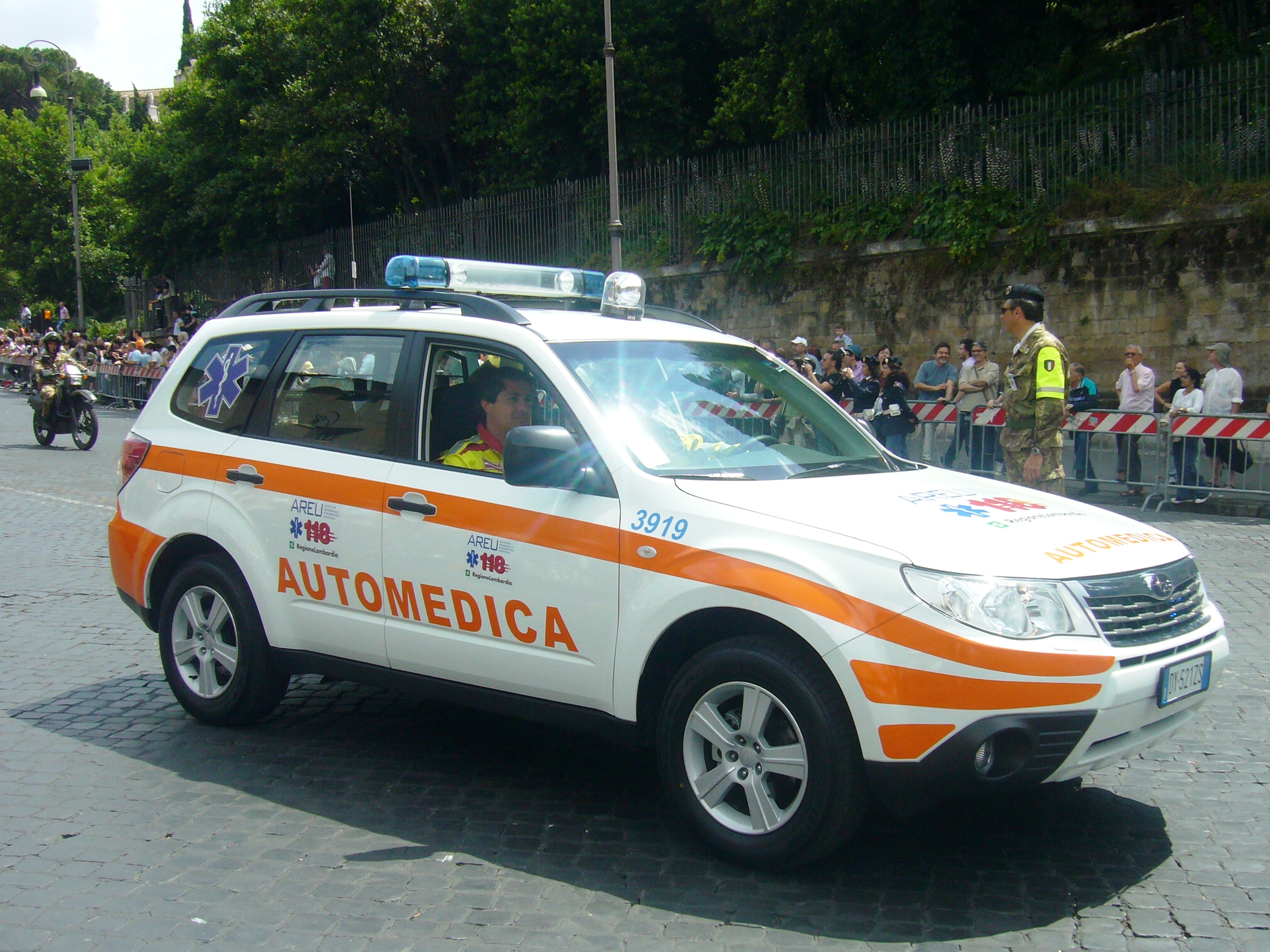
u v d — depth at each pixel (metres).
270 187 33.38
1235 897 3.75
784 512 3.94
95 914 3.62
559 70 26.81
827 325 20.78
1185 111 17.05
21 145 63.53
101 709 5.79
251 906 3.67
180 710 5.77
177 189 36.38
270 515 5.13
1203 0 21.44
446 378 4.82
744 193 21.66
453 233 26.11
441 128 31.66
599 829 4.31
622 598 4.10
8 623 7.59
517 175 28.33
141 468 5.68
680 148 27.45
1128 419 12.98
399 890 3.79
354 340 5.12
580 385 4.45
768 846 3.83
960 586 3.59
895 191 19.88
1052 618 3.62
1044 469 7.65
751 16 24.66
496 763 5.05
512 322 4.71
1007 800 4.59
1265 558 9.70
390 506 4.71
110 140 66.25
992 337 18.83
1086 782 4.78
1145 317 17.25
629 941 3.45
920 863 4.00
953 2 22.02
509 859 4.04
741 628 4.01
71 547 10.31
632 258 23.16
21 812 4.46
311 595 5.00
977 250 18.52
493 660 4.45
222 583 5.32
